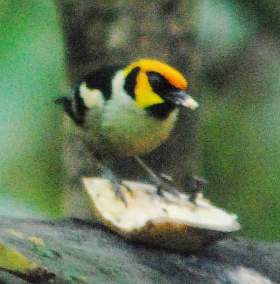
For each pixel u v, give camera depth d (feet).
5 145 22.11
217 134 29.73
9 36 20.89
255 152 29.48
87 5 25.52
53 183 24.66
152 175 24.79
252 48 28.71
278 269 18.45
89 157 25.80
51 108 23.99
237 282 17.80
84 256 16.98
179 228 18.13
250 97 29.81
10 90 20.93
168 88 23.93
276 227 29.01
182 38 26.43
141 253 18.02
